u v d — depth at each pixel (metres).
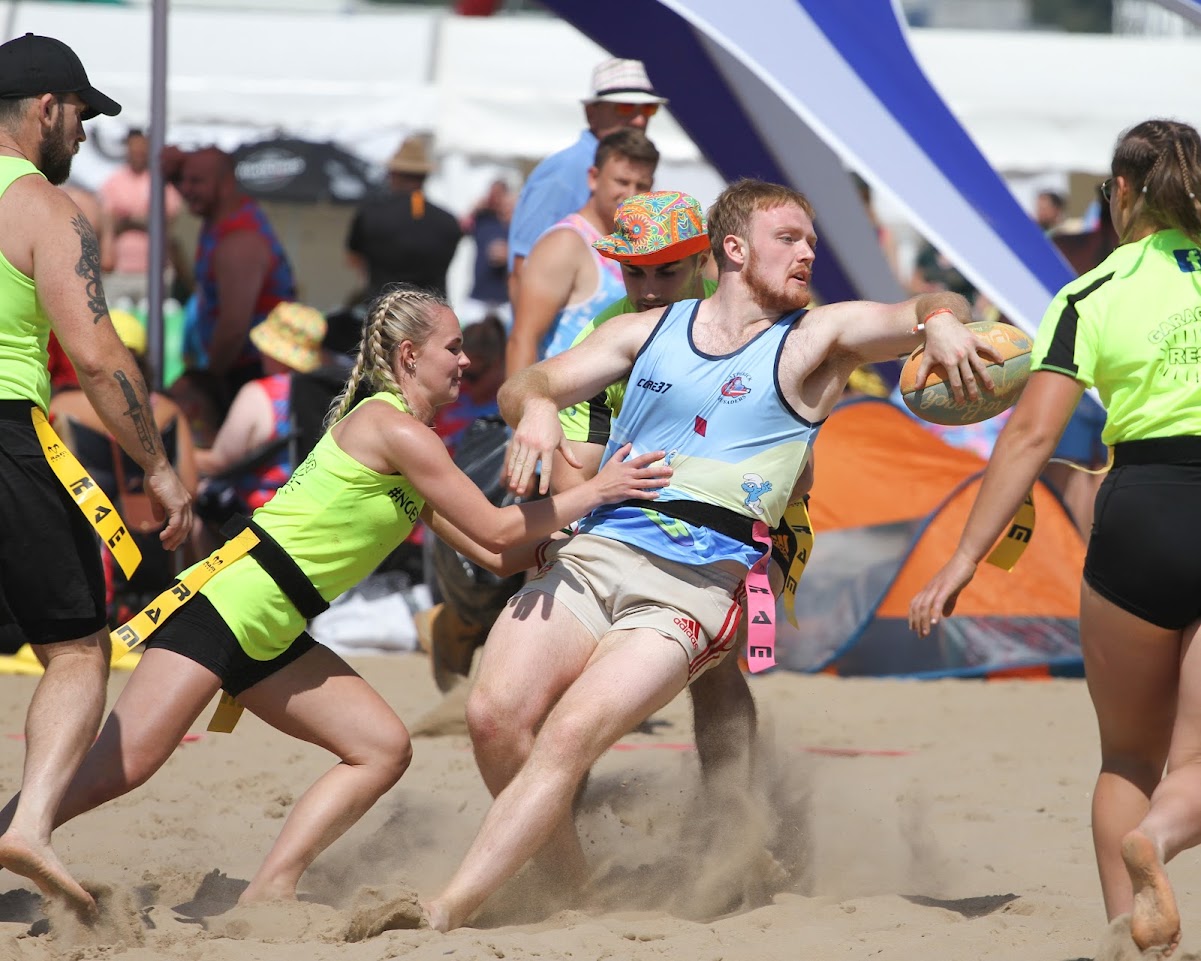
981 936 13.19
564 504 14.21
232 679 14.45
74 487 13.16
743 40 25.83
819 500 31.44
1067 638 30.59
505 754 14.02
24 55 13.61
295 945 12.77
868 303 14.22
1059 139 55.47
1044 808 19.52
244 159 56.09
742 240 14.38
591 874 15.41
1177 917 10.83
